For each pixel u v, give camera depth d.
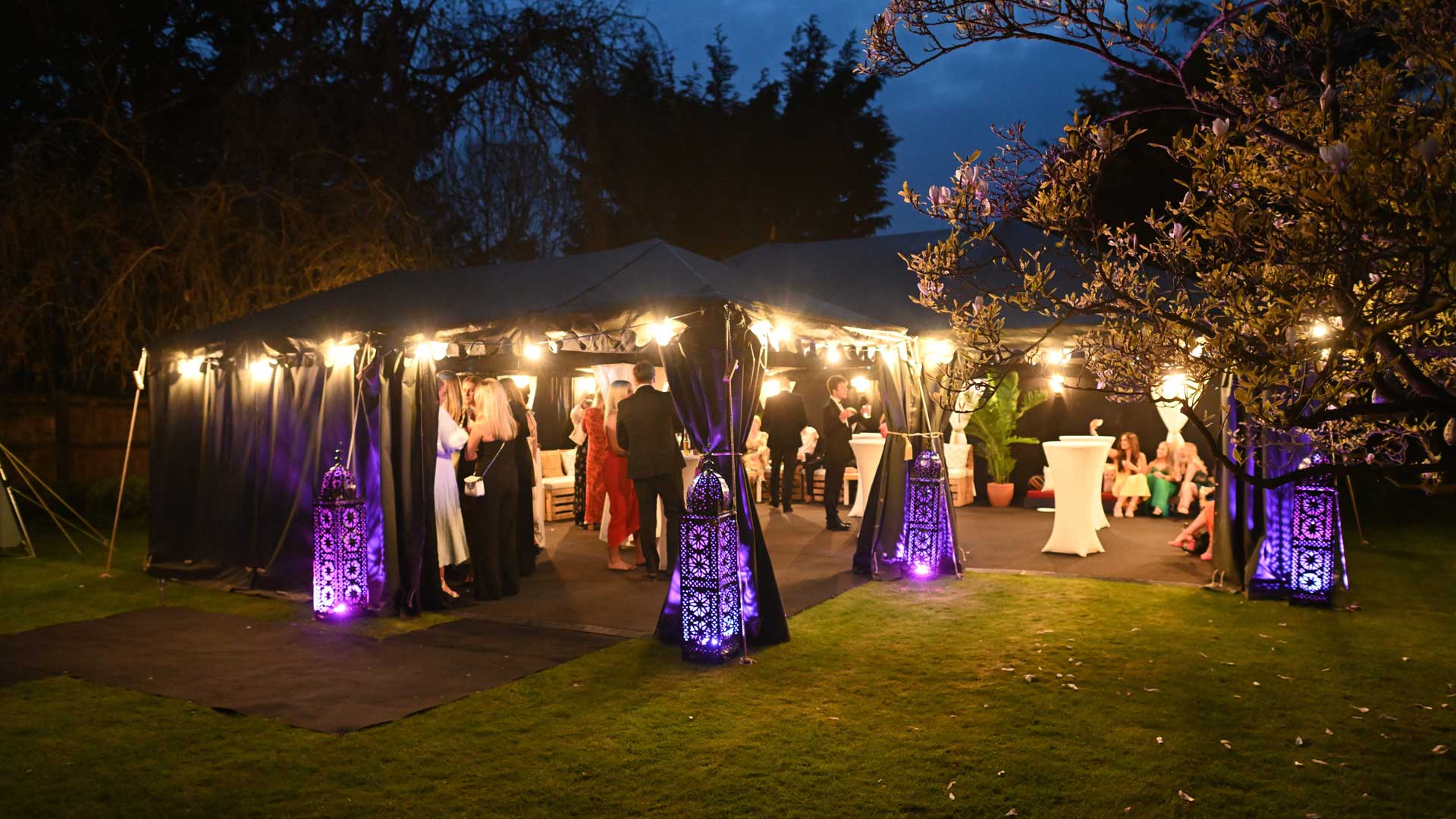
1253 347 2.24
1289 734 4.61
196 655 6.27
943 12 2.69
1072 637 6.57
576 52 16.95
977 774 4.14
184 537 9.39
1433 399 2.11
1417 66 2.27
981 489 16.12
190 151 15.45
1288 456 7.57
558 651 6.31
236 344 8.66
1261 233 2.26
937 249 2.68
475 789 4.04
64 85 15.05
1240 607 7.47
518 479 8.41
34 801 3.95
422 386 7.62
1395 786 3.98
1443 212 1.76
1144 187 16.02
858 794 3.94
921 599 7.95
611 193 17.98
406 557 7.48
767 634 6.52
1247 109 2.58
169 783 4.13
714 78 33.56
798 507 14.84
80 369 13.88
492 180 15.75
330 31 15.35
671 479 8.62
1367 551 10.17
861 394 16.78
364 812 3.82
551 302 6.93
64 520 13.16
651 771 4.21
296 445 8.40
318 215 14.34
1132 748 4.43
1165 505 12.97
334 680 5.66
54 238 12.46
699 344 6.33
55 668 5.96
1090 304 2.62
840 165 33.28
